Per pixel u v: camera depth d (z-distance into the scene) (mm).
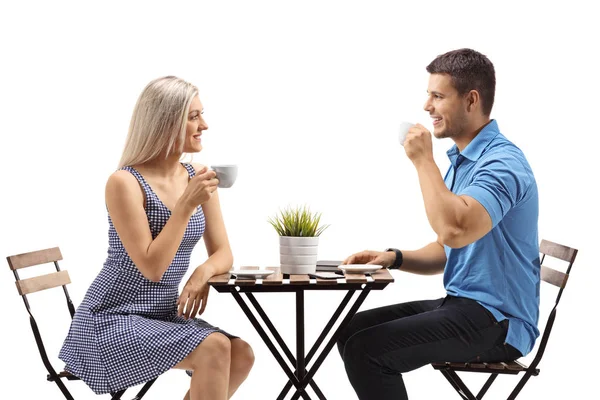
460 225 3400
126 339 3514
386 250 4070
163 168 3760
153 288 3689
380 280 3627
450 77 3721
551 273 3918
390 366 3547
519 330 3621
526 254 3705
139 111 3701
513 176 3533
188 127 3711
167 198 3715
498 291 3637
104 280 3664
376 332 3555
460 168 3840
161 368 3475
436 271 4094
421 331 3527
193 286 3723
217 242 3998
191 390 3490
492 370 3641
